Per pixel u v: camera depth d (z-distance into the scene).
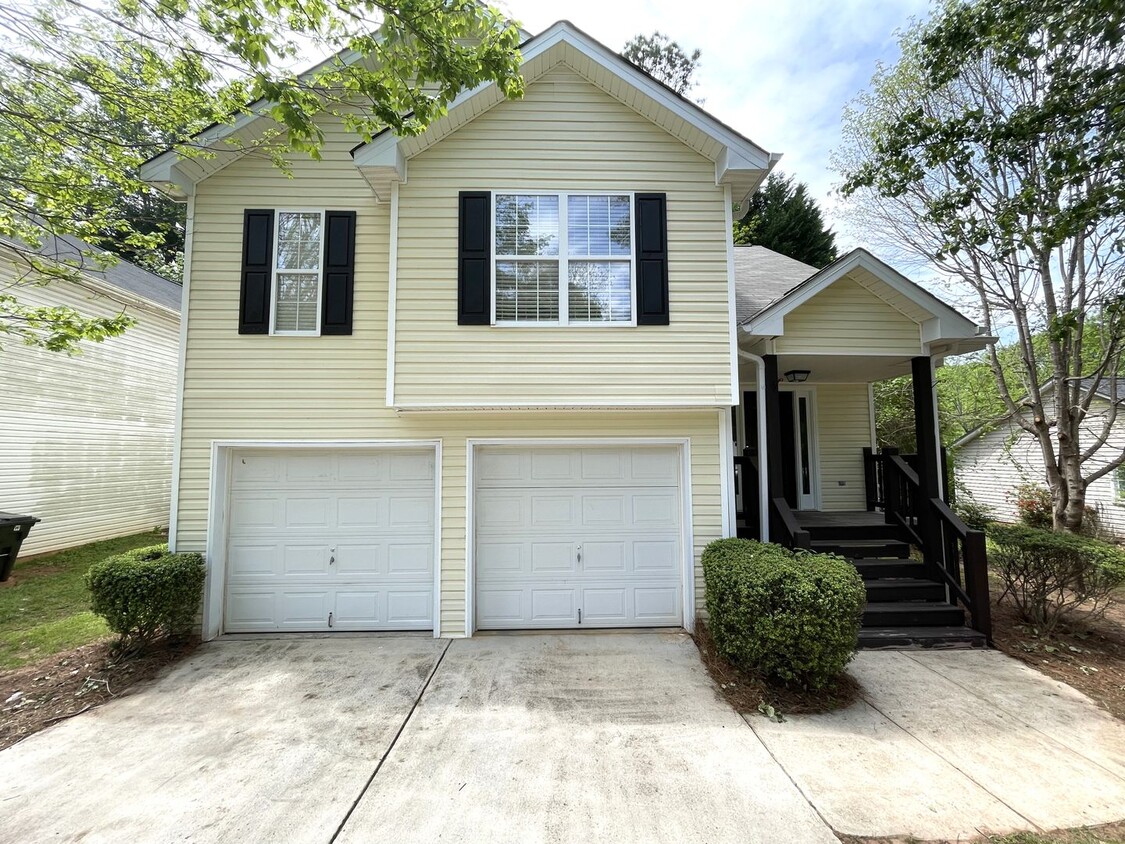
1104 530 12.64
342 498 6.47
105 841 2.91
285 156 6.55
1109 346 8.70
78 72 5.31
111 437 11.73
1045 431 9.73
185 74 5.08
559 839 2.92
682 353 6.13
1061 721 4.20
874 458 8.54
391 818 3.09
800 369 7.61
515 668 5.27
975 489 16.83
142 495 12.70
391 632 6.34
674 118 6.16
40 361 9.95
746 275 8.97
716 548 5.75
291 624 6.35
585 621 6.43
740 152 6.04
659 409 6.20
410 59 4.40
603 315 6.17
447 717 4.29
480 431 6.38
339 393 6.39
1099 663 5.32
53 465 10.24
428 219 6.11
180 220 7.58
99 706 4.52
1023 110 5.38
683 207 6.30
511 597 6.43
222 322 6.39
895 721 4.20
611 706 4.48
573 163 6.28
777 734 4.01
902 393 17.58
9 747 3.88
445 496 6.32
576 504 6.51
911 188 10.50
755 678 4.79
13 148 5.78
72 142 5.80
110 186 6.50
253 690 4.80
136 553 5.93
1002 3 5.06
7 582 8.38
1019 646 5.70
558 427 6.39
